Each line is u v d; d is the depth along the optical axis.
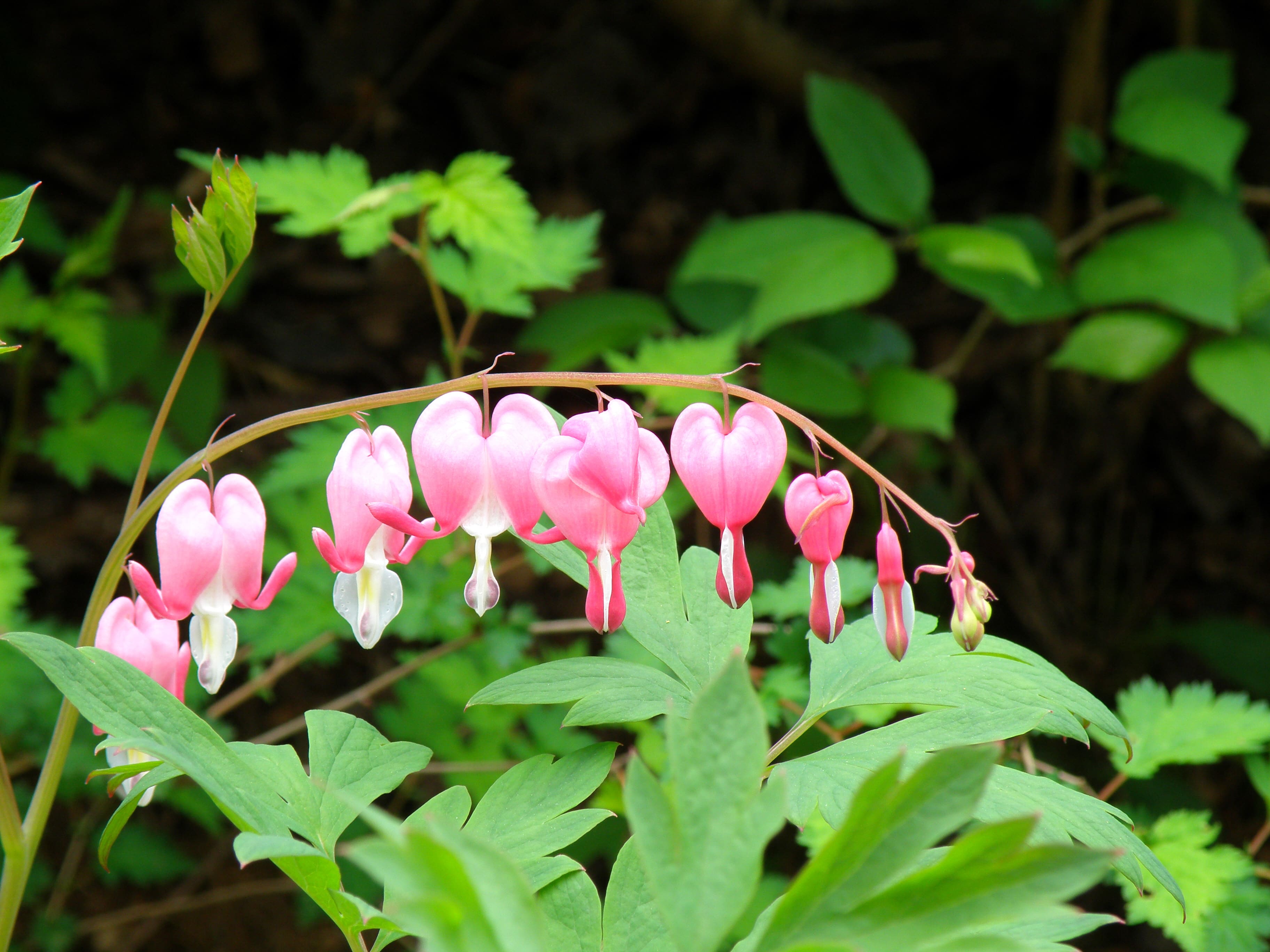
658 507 0.63
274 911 0.96
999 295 0.93
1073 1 1.17
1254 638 1.07
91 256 0.85
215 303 0.60
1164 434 1.25
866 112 0.95
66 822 0.95
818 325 1.08
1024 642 1.18
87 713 0.57
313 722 0.61
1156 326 0.91
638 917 0.58
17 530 1.07
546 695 0.61
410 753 0.60
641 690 0.61
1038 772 0.67
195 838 0.99
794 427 1.00
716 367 0.78
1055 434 1.24
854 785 0.59
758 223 0.93
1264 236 1.22
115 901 0.94
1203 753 0.67
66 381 0.90
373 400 0.59
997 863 0.54
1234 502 1.22
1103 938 0.96
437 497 0.59
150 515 0.60
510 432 0.59
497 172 0.73
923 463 1.14
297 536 0.74
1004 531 1.21
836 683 0.62
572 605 1.08
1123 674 1.16
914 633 0.62
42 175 1.22
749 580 0.59
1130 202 1.25
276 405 1.18
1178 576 1.20
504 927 0.53
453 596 0.72
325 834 0.59
